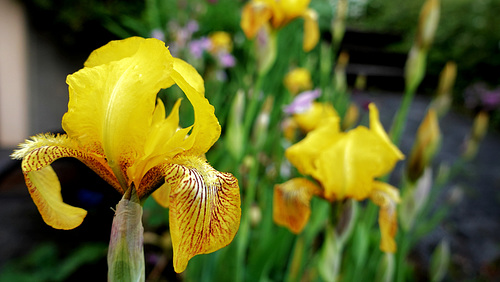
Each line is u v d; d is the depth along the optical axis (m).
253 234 0.45
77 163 0.49
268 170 0.48
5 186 0.65
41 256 0.44
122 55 0.16
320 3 1.14
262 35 0.35
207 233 0.16
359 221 0.37
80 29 0.87
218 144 0.50
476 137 0.58
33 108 0.97
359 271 0.34
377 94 1.61
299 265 0.32
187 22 0.65
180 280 0.44
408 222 0.30
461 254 0.62
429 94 1.78
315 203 0.35
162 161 0.17
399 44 2.05
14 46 0.92
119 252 0.16
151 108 0.16
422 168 0.29
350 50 1.94
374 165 0.25
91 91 0.16
